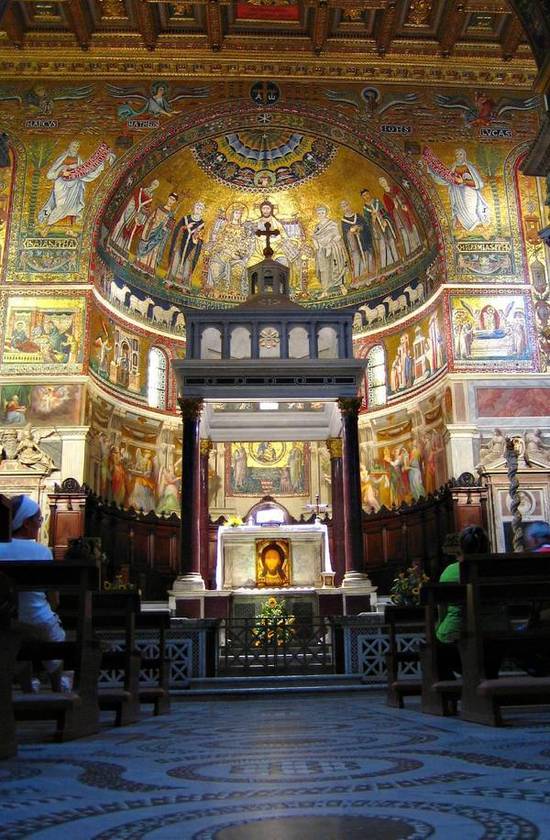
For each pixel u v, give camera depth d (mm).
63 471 22500
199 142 26000
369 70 25844
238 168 27297
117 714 7762
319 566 20906
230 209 28250
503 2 23688
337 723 7578
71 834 2809
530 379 23828
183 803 3418
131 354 26422
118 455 25297
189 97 25406
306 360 19344
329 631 17188
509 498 22594
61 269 24000
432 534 24438
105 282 25359
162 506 26562
